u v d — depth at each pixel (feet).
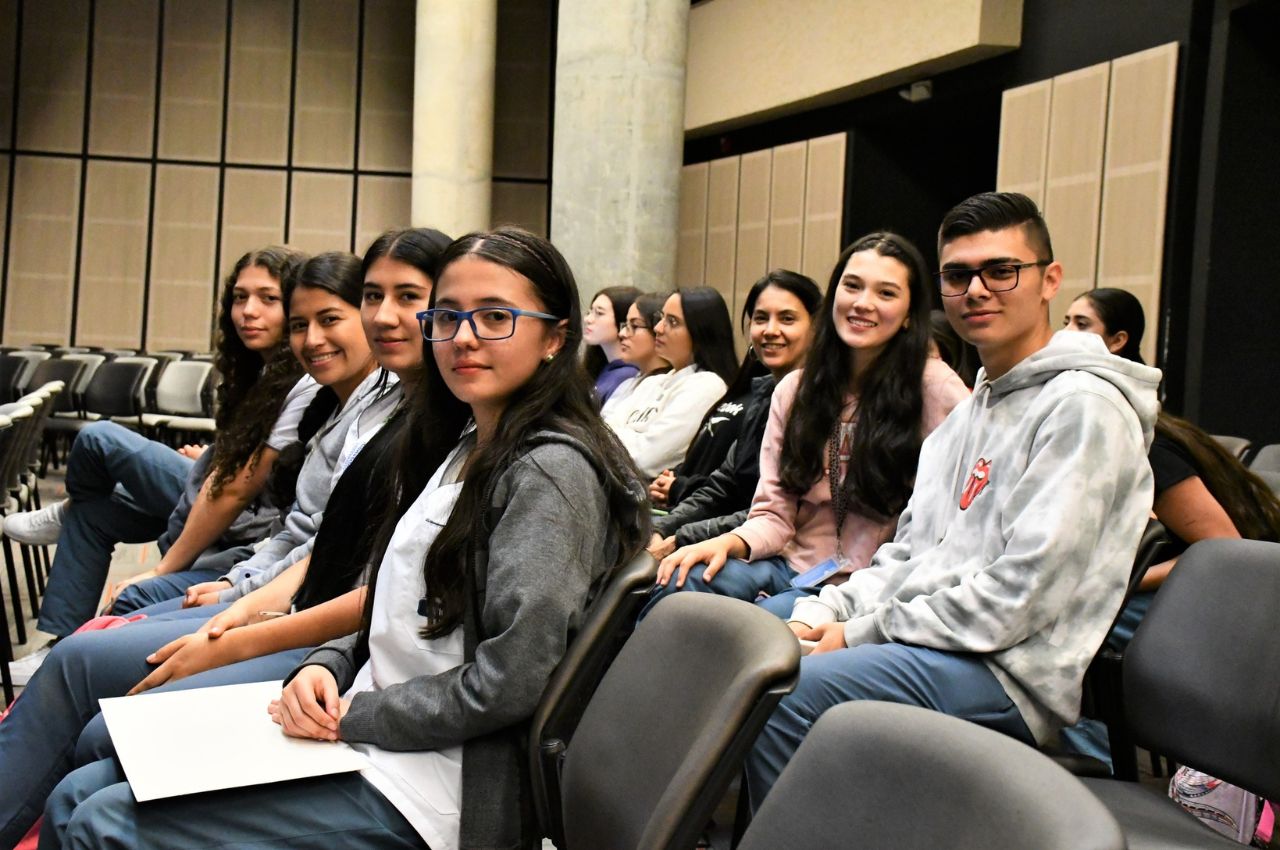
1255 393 19.47
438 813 4.75
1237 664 5.16
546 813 4.66
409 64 40.65
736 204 32.42
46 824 5.13
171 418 28.53
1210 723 5.21
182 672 6.22
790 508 8.71
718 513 10.07
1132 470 5.97
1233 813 6.88
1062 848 2.50
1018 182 22.82
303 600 6.85
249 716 5.30
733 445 10.30
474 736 4.76
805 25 28.37
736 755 3.55
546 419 5.03
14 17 39.34
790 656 3.64
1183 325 19.63
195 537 9.32
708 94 32.45
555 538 4.68
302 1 40.22
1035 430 6.15
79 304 39.96
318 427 8.96
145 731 5.08
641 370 13.23
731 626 3.99
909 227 29.07
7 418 11.09
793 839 3.13
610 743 4.29
